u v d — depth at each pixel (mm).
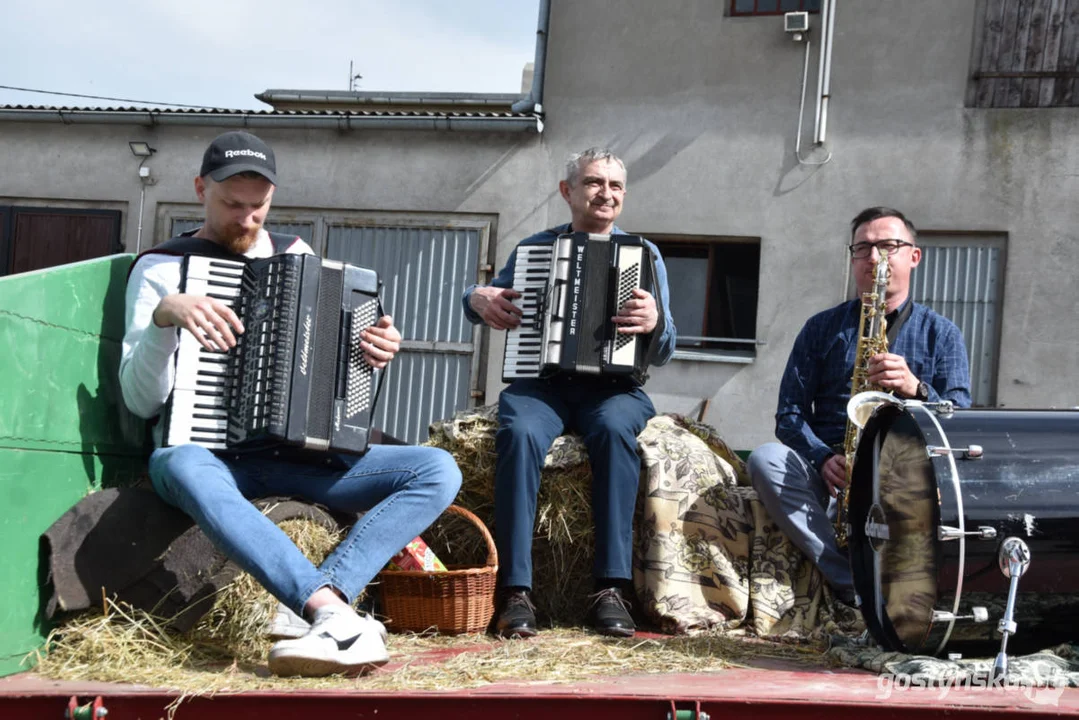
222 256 3609
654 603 3982
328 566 3273
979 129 9828
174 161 10898
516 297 4289
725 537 4105
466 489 4219
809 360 4438
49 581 3141
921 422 3203
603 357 4160
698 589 4012
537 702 2594
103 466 3508
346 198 10695
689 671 3176
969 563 3002
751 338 10281
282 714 2646
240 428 3410
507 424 3986
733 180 10180
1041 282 9664
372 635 2990
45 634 3143
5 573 2969
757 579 4051
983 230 9773
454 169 10602
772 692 2711
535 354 4207
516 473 3902
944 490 3037
